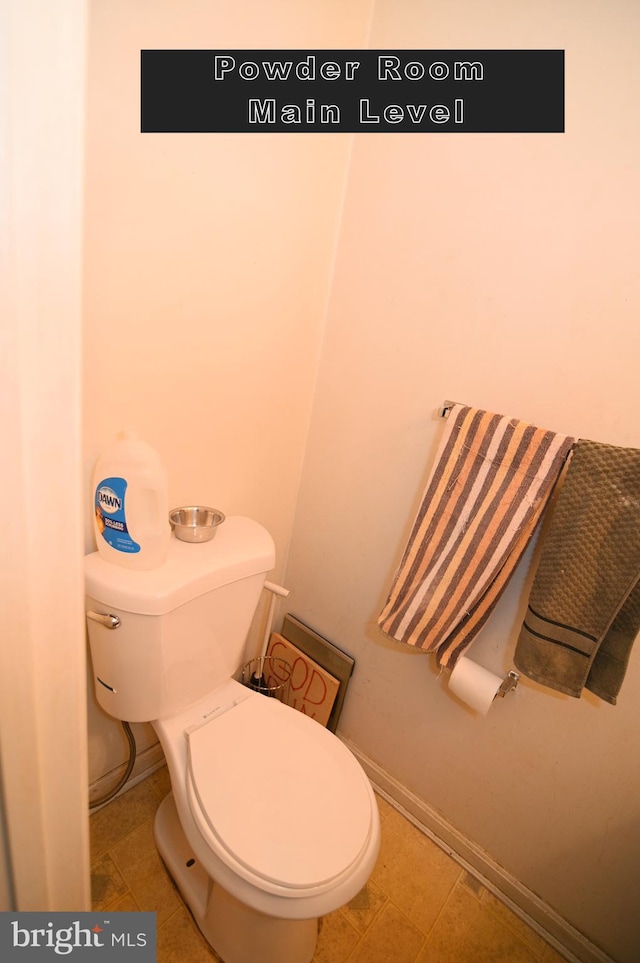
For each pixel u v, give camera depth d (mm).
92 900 1050
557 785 1077
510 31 899
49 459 418
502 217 964
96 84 724
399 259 1121
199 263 950
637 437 881
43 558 439
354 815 887
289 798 888
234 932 949
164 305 925
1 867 509
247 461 1249
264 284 1091
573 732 1032
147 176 821
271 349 1178
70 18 346
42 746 491
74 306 401
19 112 335
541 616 900
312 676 1466
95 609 914
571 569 861
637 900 1008
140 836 1189
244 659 1585
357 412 1272
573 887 1092
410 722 1317
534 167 914
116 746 1229
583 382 922
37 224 364
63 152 365
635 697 941
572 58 849
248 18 861
